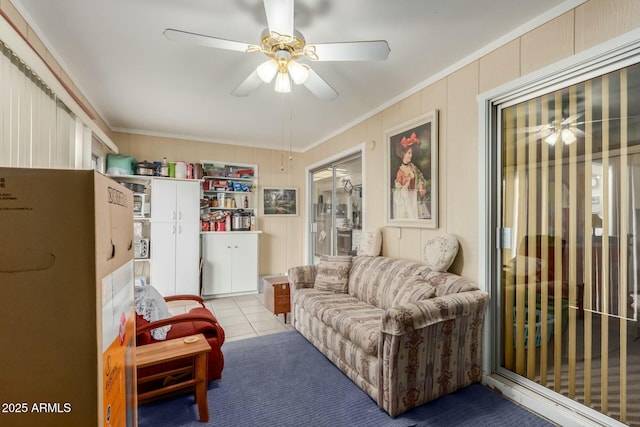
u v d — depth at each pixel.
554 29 1.85
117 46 2.27
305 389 2.17
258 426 1.80
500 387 2.12
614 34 1.60
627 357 1.62
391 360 1.84
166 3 1.81
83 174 0.49
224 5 1.82
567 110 1.88
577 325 1.83
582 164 1.80
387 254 3.31
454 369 2.09
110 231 0.59
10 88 1.47
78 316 0.49
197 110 3.60
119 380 0.65
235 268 4.78
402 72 2.66
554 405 1.86
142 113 3.71
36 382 0.47
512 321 2.20
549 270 1.97
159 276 4.21
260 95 3.16
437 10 1.87
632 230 1.60
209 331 2.27
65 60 2.46
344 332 2.31
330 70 2.62
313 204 5.41
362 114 3.73
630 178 1.60
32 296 0.47
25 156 1.62
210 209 4.87
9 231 0.46
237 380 2.29
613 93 1.67
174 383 2.08
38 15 1.91
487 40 2.19
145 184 4.41
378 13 1.89
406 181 3.02
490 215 2.27
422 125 2.82
